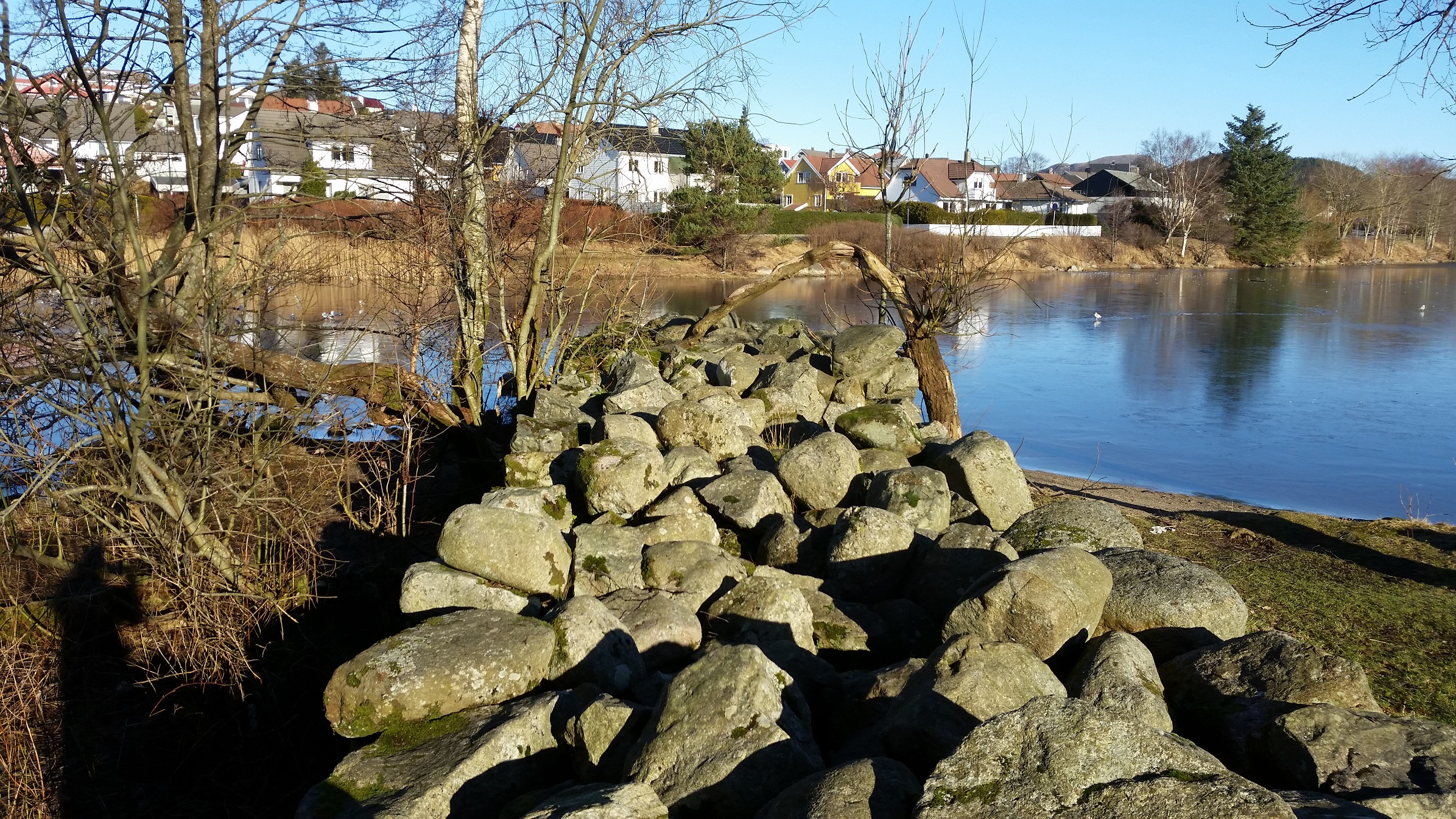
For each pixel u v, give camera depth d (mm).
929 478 7102
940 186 64062
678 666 5473
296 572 7281
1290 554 8641
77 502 6754
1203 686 4688
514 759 4473
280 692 6664
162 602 7172
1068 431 18469
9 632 6668
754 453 8664
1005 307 41500
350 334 9742
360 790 4375
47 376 6414
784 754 3984
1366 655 6258
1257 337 31406
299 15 7273
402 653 5023
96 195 6953
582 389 10516
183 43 6977
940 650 4660
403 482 8727
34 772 6086
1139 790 3195
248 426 7605
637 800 3631
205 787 6199
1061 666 5082
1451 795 3604
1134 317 37344
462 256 10109
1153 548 8867
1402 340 30641
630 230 13570
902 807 3502
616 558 6180
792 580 6285
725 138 21203
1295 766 4055
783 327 14062
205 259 7164
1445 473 15570
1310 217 63156
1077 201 77188
